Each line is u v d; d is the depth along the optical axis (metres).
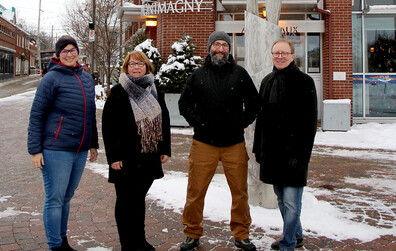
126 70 3.29
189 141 8.94
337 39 11.05
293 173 2.96
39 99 2.84
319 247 3.33
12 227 3.67
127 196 3.15
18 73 56.34
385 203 4.64
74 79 3.01
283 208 3.21
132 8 13.05
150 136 3.14
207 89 3.22
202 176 3.29
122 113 3.12
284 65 3.07
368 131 10.33
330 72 11.05
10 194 4.76
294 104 3.00
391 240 3.49
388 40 11.80
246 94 3.31
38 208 4.25
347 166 6.77
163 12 11.42
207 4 11.20
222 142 3.23
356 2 11.77
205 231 3.71
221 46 3.20
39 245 3.28
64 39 2.97
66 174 2.94
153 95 3.27
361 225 3.86
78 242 3.39
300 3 10.56
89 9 21.27
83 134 3.03
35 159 2.83
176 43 10.86
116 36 21.27
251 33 4.30
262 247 3.34
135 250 3.13
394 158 7.48
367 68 11.88
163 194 4.83
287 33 11.45
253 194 4.35
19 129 10.38
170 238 3.55
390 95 11.81
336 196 4.93
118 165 3.10
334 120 10.51
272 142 3.06
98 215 4.10
